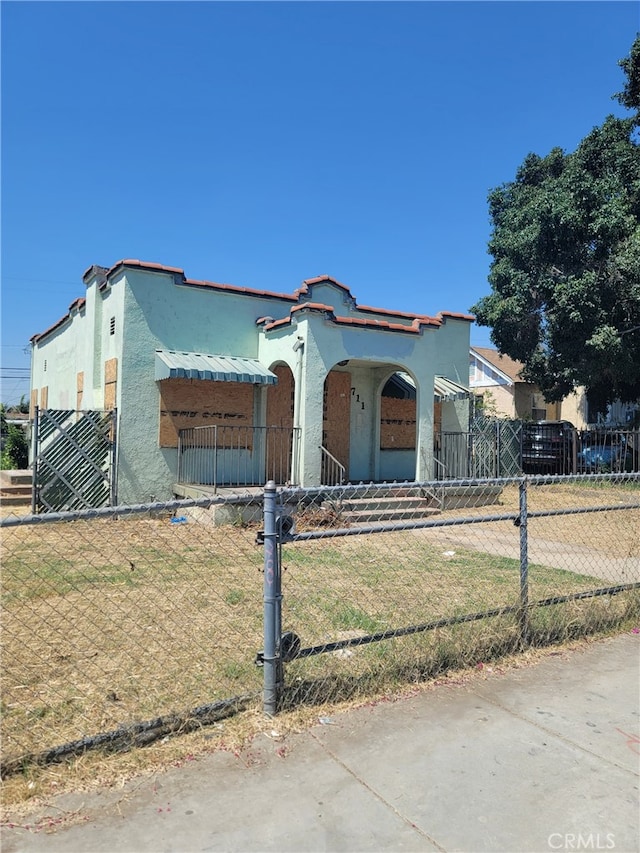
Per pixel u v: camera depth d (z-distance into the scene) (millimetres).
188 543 9305
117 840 2625
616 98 20922
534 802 2953
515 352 23031
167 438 12414
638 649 5055
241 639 5047
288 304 13820
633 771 3238
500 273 22031
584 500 15484
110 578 7066
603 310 19203
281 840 2648
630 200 19328
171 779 3066
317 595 6406
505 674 4496
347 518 11266
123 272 12109
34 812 2791
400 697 4059
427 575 7441
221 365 12430
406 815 2838
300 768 3195
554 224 19906
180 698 3945
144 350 12242
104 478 11953
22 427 21609
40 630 5270
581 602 5832
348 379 14977
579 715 3869
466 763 3285
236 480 13211
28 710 3793
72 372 16266
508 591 6723
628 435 22172
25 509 12797
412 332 12883
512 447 19203
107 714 3738
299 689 3908
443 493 13117
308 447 11609
